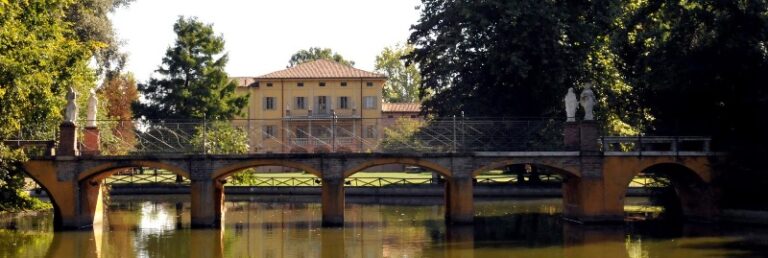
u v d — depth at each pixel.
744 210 36.28
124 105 74.06
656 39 39.53
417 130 38.50
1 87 29.83
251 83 88.44
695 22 37.38
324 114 83.88
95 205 38.12
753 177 34.66
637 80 42.22
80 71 37.38
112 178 63.50
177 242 31.95
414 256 28.11
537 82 44.97
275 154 36.41
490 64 45.28
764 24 34.91
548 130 38.69
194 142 38.31
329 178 36.47
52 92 36.25
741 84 36.47
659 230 34.41
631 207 45.44
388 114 91.94
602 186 36.59
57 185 35.91
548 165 36.62
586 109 37.03
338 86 84.50
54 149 36.66
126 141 38.97
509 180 59.50
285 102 84.44
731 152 35.72
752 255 27.17
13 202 42.94
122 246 30.81
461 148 37.81
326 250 29.69
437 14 49.84
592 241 31.19
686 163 36.69
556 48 43.44
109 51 49.62
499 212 43.72
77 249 30.03
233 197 56.44
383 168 88.75
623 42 43.59
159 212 45.03
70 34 44.94
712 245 29.62
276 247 30.53
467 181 36.72
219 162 36.47
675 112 39.28
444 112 49.25
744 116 37.00
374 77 84.38
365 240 32.31
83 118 42.12
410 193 55.88
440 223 38.31
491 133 38.19
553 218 40.22
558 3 45.59
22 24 30.97
